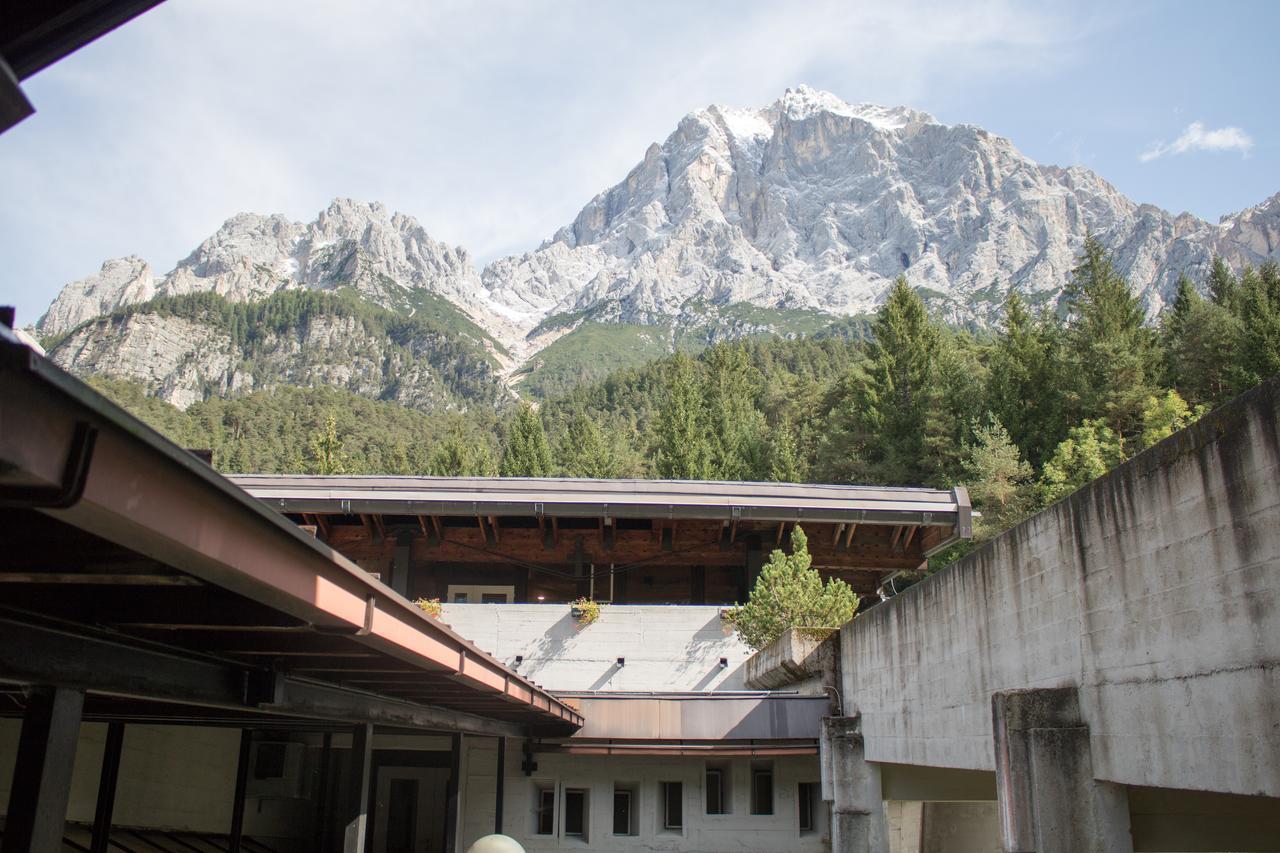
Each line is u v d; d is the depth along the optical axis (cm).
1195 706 585
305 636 732
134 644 635
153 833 1509
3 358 284
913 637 1163
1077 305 5706
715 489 2503
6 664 505
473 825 1939
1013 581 862
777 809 1922
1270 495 521
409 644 724
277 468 10950
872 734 1359
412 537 2619
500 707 1338
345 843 1062
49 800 541
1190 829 729
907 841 1917
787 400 8969
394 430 16312
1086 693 723
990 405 4925
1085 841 705
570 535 2669
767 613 2127
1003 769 743
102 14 409
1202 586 581
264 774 1755
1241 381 4522
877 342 5750
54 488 332
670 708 1744
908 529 2614
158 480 388
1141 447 3922
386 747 1941
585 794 1961
